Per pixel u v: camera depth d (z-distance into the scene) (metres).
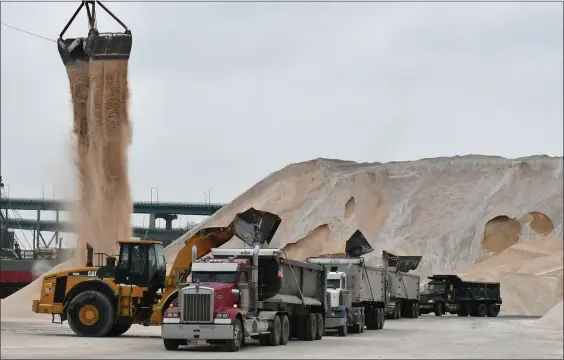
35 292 51.59
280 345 30.03
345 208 97.00
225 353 25.80
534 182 95.00
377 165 103.94
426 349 28.52
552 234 90.00
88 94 53.28
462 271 89.38
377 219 96.12
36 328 38.62
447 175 98.62
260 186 102.56
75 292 34.16
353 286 43.75
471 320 56.66
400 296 57.75
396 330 42.88
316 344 30.89
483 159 100.19
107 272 34.44
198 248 33.84
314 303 33.81
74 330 33.50
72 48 52.22
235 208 100.38
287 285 31.17
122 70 52.56
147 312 33.88
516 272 79.12
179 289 27.36
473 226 92.81
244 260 28.59
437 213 95.00
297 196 99.81
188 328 26.42
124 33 52.00
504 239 91.75
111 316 33.38
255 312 28.78
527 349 28.73
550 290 74.50
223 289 26.95
